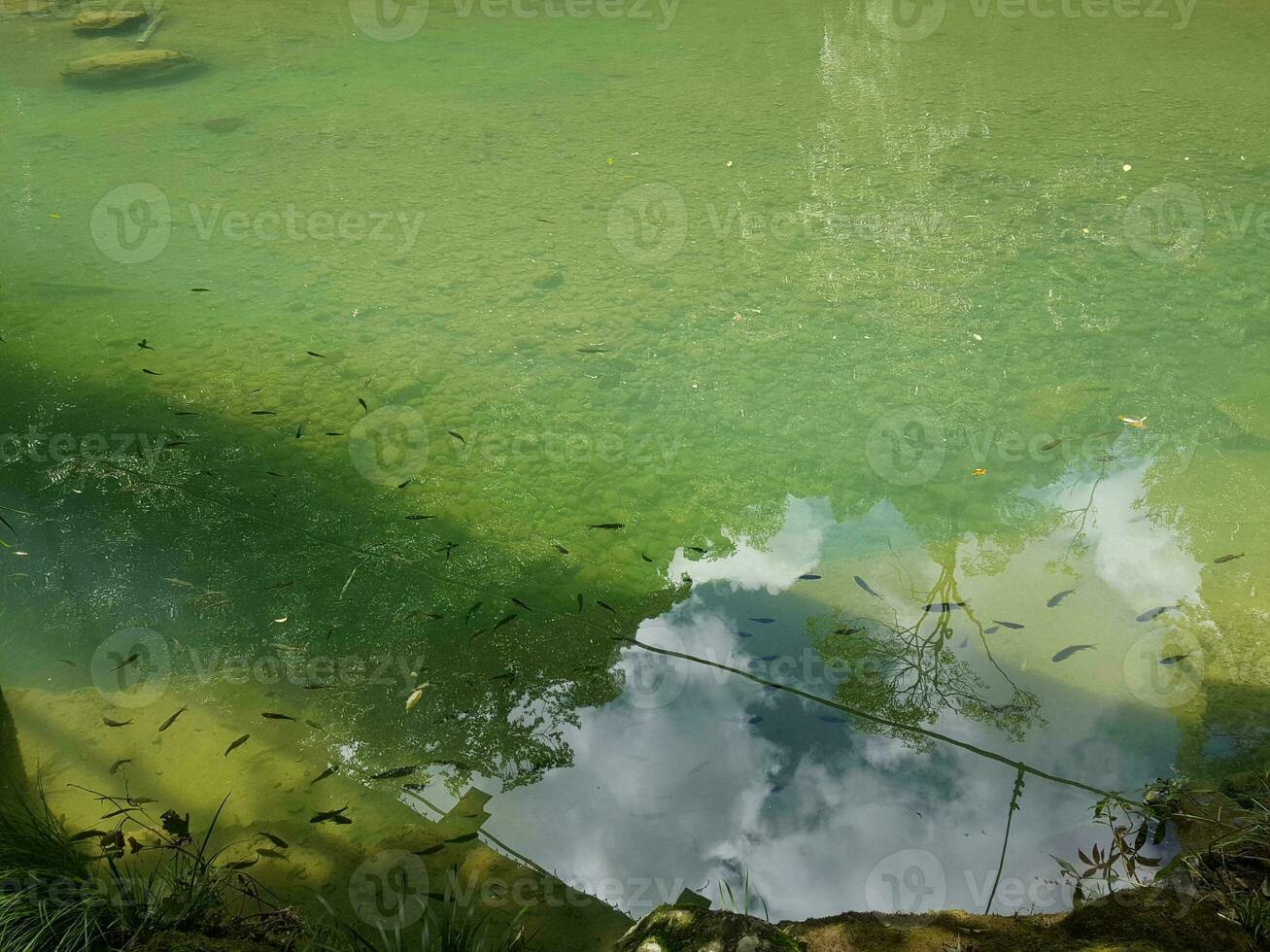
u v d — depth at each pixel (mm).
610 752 3029
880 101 9250
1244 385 4891
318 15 12750
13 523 4039
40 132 8836
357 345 5430
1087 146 7957
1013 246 6375
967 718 3135
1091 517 4094
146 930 2186
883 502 4223
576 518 4148
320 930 2338
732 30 11852
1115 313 5562
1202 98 8992
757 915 2488
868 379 5066
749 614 3629
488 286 6051
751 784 2918
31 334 5496
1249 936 2127
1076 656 3369
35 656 3395
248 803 2816
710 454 4555
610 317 5688
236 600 3674
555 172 7777
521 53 11047
